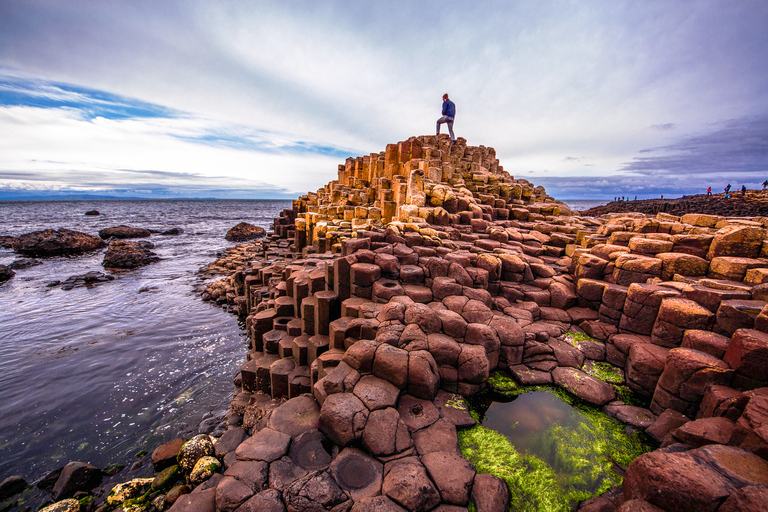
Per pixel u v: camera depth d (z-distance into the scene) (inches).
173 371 420.2
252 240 1717.5
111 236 1691.7
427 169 684.1
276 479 175.6
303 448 198.7
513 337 292.7
